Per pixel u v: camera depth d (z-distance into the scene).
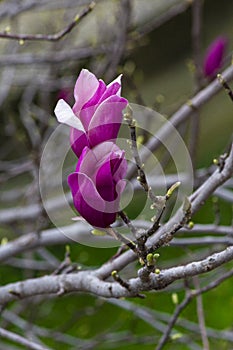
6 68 3.12
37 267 2.72
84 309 2.78
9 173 2.62
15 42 3.07
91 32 3.25
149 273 1.28
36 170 2.07
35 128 2.79
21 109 3.29
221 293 3.18
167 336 1.69
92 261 3.61
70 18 3.05
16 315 2.69
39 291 1.56
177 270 1.29
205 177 2.16
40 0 2.87
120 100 1.21
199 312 1.79
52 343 3.30
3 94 3.03
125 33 2.36
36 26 3.39
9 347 2.73
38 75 2.97
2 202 3.54
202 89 2.22
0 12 2.80
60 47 2.93
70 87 2.71
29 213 2.52
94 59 3.10
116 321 3.14
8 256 2.08
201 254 2.36
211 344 2.79
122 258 1.50
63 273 1.59
